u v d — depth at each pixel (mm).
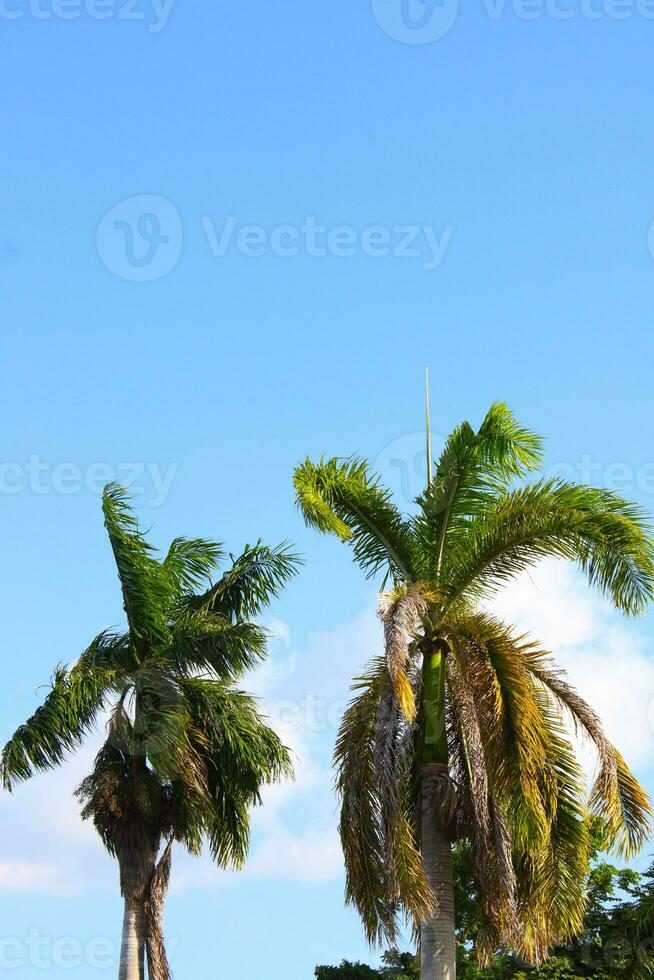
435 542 24094
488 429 23781
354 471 24344
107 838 28703
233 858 28766
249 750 28375
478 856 22094
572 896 21906
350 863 22047
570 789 22250
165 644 29297
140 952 28234
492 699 21984
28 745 28047
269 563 30672
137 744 28500
